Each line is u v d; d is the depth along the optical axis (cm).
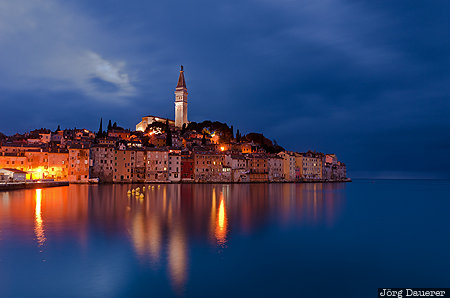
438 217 5791
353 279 2502
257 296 2162
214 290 2244
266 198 9412
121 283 2344
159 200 8362
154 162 18700
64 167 16362
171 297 2127
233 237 3797
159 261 2825
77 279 2402
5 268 2622
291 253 3155
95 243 3412
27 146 16400
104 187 14188
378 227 4678
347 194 12256
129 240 3562
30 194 9550
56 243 3394
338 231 4297
